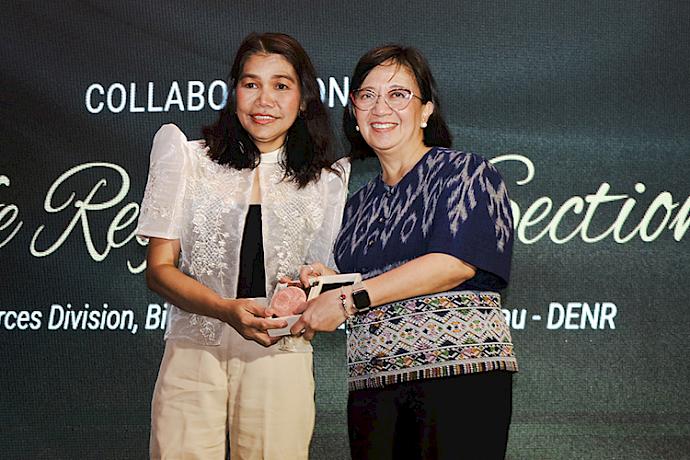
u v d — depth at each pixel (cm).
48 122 359
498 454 230
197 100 357
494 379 231
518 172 348
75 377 357
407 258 238
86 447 355
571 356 346
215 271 262
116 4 360
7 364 358
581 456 344
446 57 350
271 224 266
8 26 359
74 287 359
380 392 236
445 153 245
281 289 253
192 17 358
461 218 232
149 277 265
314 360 353
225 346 262
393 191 248
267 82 265
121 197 359
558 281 347
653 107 345
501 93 349
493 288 241
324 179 275
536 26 348
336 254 260
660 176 345
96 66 359
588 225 346
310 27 353
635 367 344
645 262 345
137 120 359
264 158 272
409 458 233
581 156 347
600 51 346
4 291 359
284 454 261
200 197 264
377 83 248
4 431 357
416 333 231
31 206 359
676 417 341
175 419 261
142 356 356
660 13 345
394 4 351
